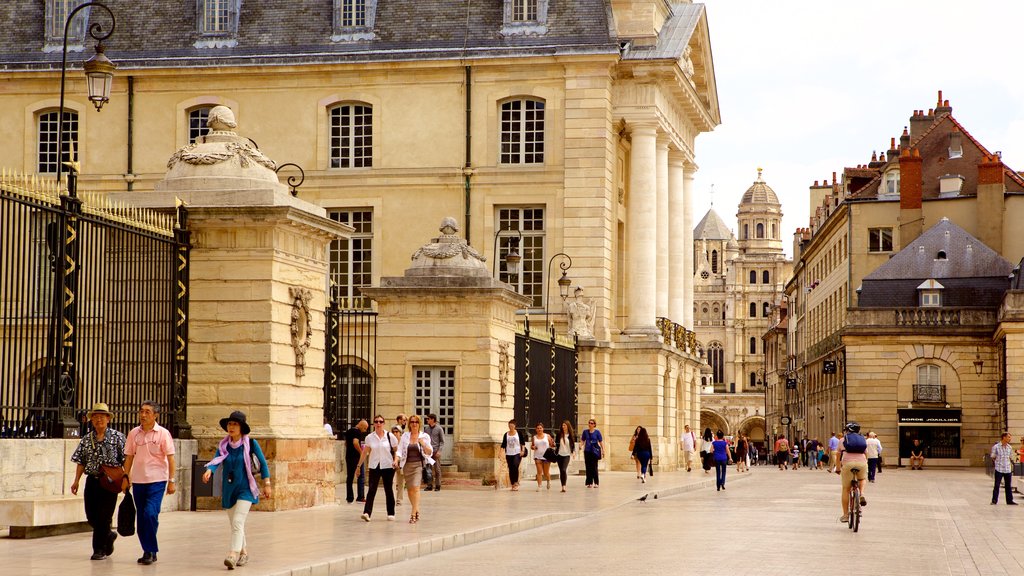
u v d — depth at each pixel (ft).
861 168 296.71
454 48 159.43
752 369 621.72
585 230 157.79
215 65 160.04
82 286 65.05
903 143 273.13
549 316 155.74
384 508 80.38
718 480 128.88
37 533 56.29
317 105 161.07
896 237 256.93
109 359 66.54
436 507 83.10
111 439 49.32
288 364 73.56
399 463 71.00
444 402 105.19
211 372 71.56
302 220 73.05
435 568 53.26
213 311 71.67
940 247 236.84
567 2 160.97
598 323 157.89
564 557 57.72
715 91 193.26
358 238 161.07
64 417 61.26
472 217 159.43
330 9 163.22
